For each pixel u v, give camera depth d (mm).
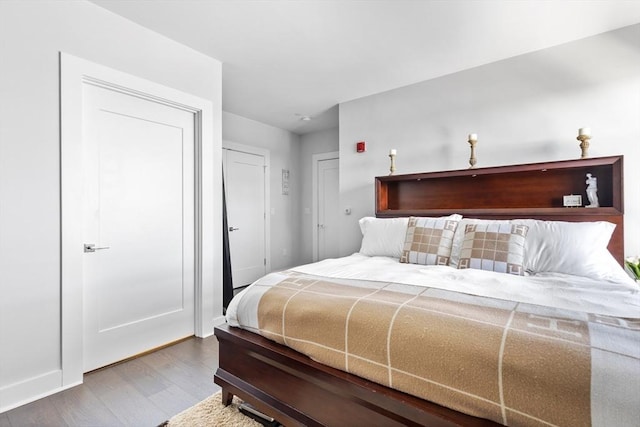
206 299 2660
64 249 1835
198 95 2578
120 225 2205
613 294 1420
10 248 1657
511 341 972
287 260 5195
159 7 2002
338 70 2936
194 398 1747
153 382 1916
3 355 1640
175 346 2445
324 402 1271
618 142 2256
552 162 2336
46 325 1775
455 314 1157
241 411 1600
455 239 2342
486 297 1350
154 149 2398
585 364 847
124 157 2225
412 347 1098
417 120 3205
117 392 1804
